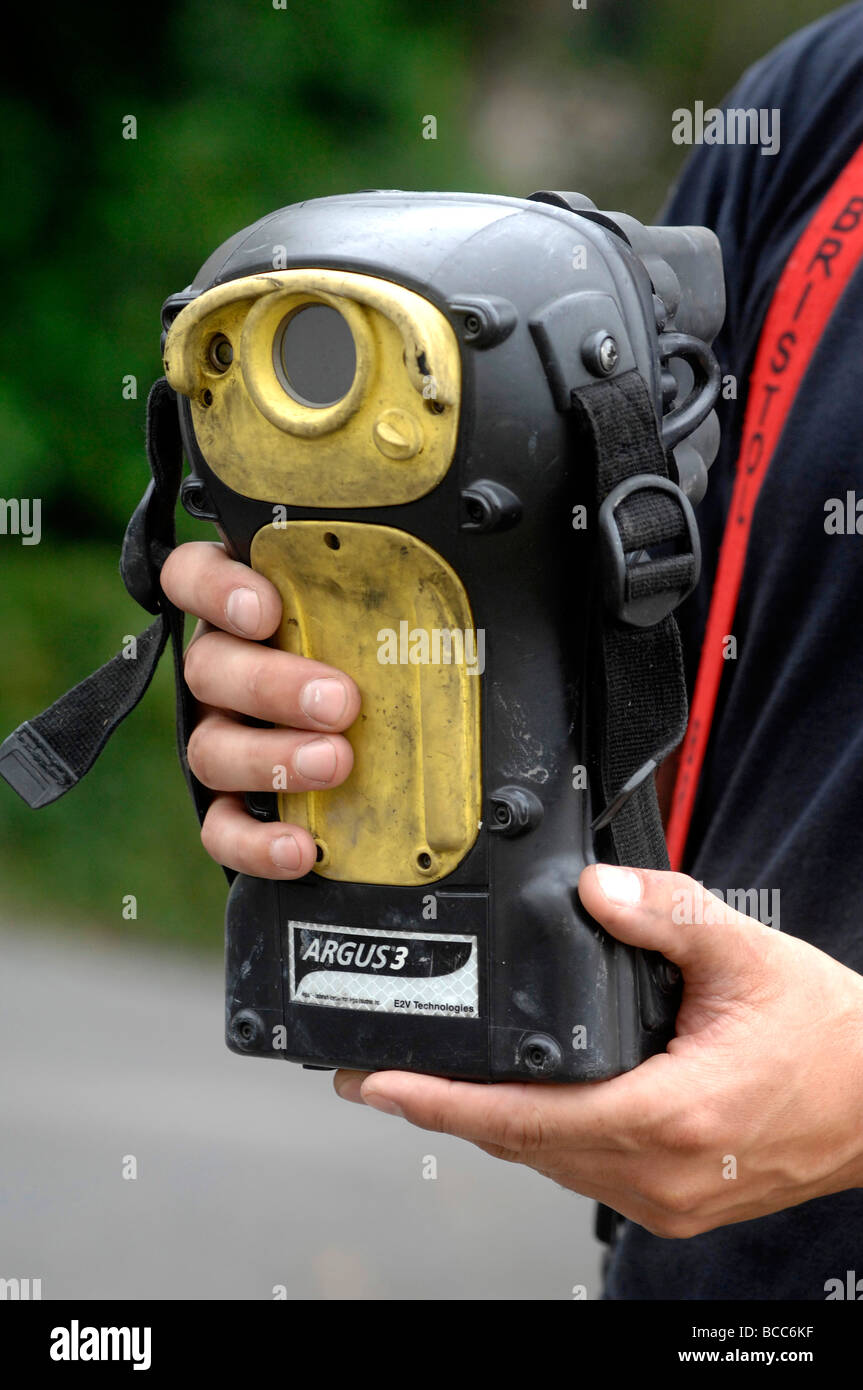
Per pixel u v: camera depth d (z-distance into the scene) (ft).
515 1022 4.00
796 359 5.23
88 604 25.80
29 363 26.89
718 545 5.49
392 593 4.01
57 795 4.72
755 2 35.73
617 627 3.90
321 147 27.48
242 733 4.26
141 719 23.09
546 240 3.93
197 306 4.00
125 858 21.86
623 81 35.86
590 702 4.04
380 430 3.84
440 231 3.88
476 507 3.83
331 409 3.88
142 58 27.45
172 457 4.54
